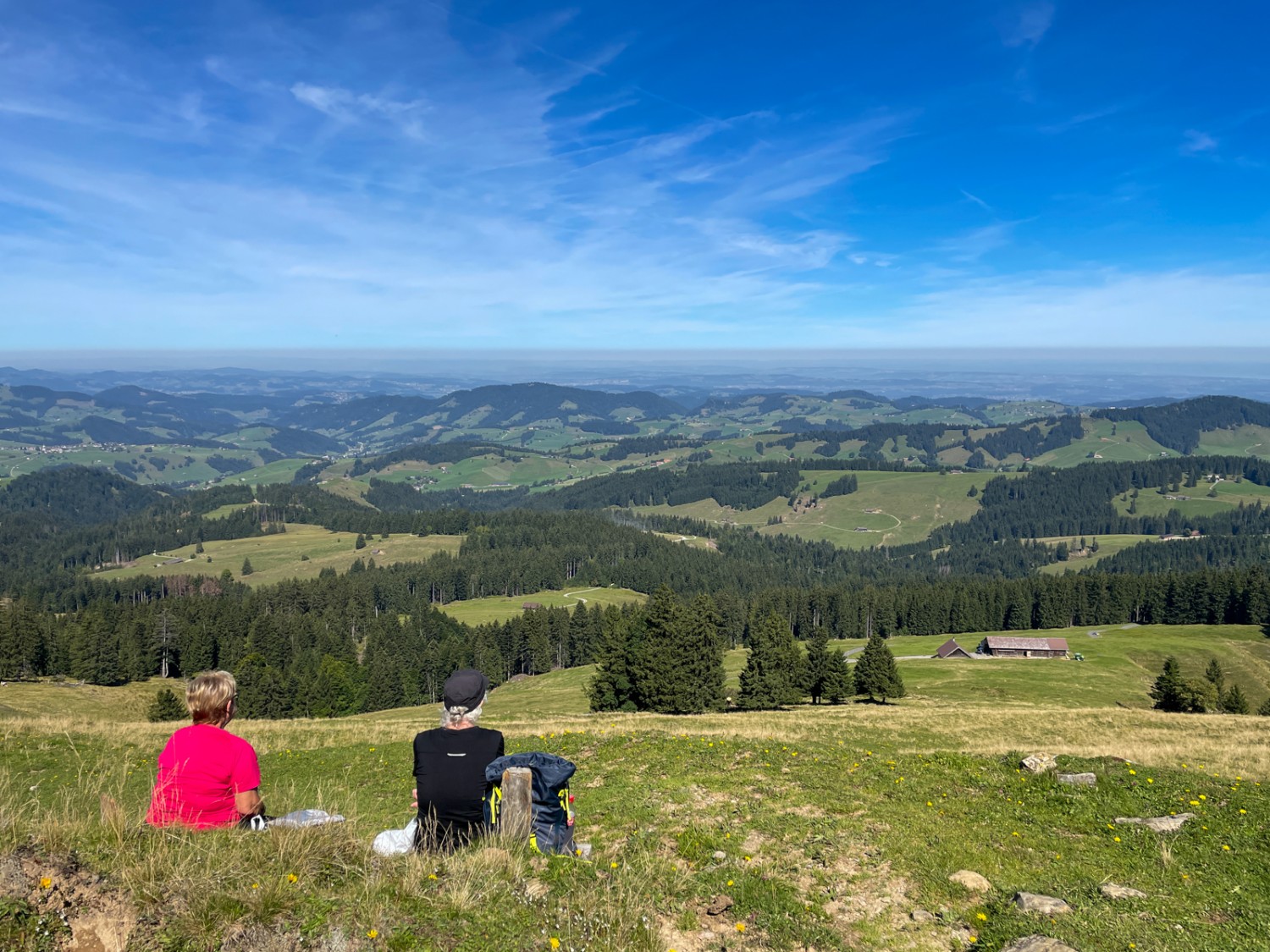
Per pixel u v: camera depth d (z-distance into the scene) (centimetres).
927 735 2509
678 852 872
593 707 5866
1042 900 723
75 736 2170
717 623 6091
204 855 582
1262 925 688
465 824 680
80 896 512
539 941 550
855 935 670
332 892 571
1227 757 1736
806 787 1230
